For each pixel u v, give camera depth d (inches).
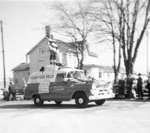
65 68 642.2
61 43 1427.2
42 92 652.7
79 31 1336.1
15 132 340.8
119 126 347.3
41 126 373.1
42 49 1804.9
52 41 794.8
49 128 355.6
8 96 965.2
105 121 388.8
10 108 650.2
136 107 538.0
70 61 1702.8
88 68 1916.8
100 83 590.2
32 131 340.8
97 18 1109.1
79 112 502.0
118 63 1174.3
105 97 582.9
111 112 481.1
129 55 985.5
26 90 693.3
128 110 498.3
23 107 660.1
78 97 582.6
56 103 702.5
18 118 463.2
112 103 641.0
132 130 320.2
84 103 573.0
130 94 739.4
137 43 981.2
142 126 342.0
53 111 538.6
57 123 391.5
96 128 340.8
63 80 612.7
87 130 331.3
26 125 387.9
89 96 561.6
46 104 713.6
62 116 459.2
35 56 1845.5
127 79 751.7
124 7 1010.1
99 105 612.7
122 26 1024.2
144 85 756.6
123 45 1014.4
